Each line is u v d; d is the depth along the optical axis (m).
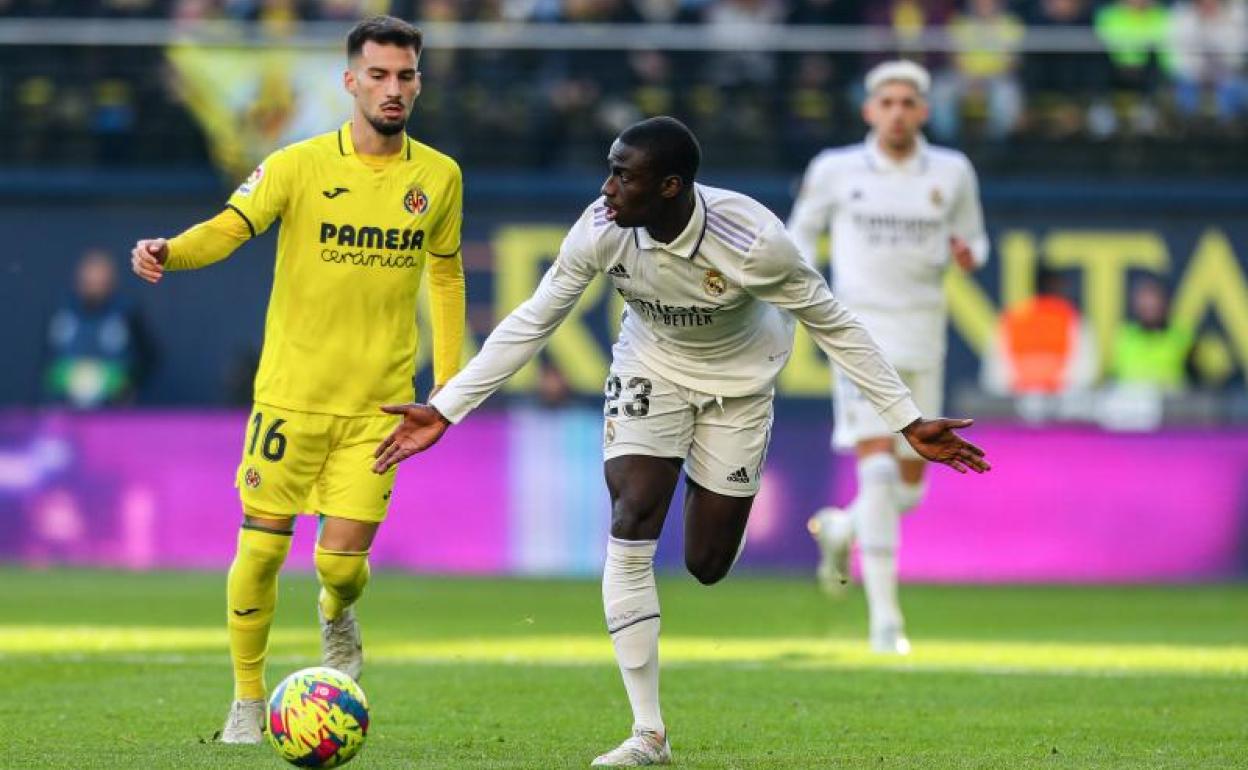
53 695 26.84
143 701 26.17
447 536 58.53
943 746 22.45
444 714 25.11
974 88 69.50
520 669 30.94
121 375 63.53
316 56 67.88
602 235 20.47
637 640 20.69
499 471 58.41
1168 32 70.19
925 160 36.91
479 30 69.94
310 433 22.52
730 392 21.30
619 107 69.31
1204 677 30.44
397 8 70.62
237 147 67.75
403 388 22.89
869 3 70.56
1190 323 64.12
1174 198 64.12
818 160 37.34
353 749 18.50
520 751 21.55
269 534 22.47
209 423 58.94
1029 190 64.31
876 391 20.70
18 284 65.12
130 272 65.25
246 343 64.81
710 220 20.14
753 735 23.39
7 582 52.31
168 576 54.88
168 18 70.19
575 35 69.94
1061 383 63.47
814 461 58.38
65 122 69.12
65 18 69.75
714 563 22.03
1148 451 57.94
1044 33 70.06
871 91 36.97
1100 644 36.69
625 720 24.56
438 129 68.69
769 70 70.00
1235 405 62.19
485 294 64.50
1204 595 51.88
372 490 22.67
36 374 65.06
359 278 22.47
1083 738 23.23
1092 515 57.94
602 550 58.16
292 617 42.75
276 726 18.48
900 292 36.81
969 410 63.34
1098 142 69.00
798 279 20.31
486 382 20.89
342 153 22.48
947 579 57.78
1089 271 64.19
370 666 31.47
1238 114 69.94
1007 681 29.56
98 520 59.00
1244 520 57.84
